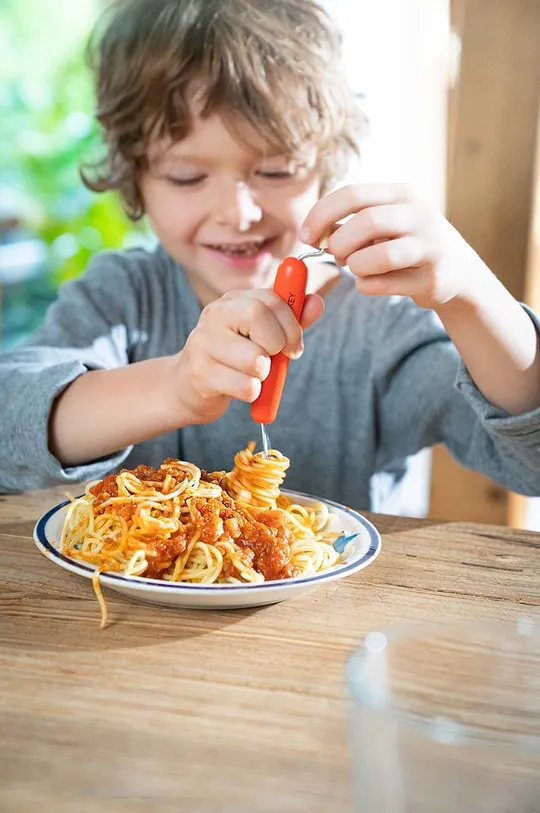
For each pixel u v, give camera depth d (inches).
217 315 26.1
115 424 29.4
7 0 79.7
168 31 35.1
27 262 80.0
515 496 43.5
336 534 26.7
